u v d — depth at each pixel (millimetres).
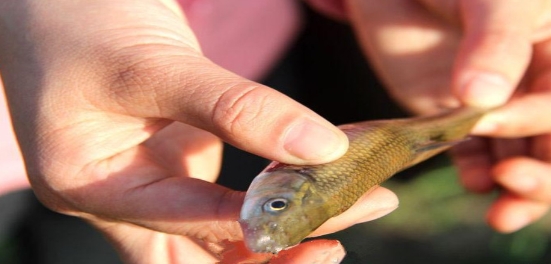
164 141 421
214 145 436
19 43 403
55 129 390
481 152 568
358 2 564
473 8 492
